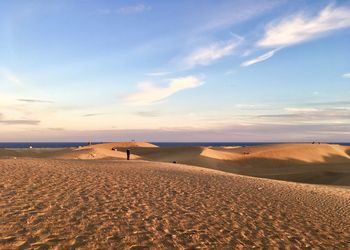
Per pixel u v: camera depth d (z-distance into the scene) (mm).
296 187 25047
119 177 20297
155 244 10219
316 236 12867
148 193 16516
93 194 15133
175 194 16906
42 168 21453
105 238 10203
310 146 112188
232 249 10555
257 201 17328
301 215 15641
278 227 13320
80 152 69062
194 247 10352
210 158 84188
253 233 12234
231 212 14594
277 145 118375
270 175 60844
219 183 21578
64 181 17438
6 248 8836
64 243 9531
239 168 77812
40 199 13492
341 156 109250
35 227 10445
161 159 82562
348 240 12906
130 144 133750
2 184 15555
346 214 17250
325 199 20797
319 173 58281
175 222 12367
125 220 11953
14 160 25734
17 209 11938
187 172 26312
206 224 12570
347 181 50562
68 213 12055
